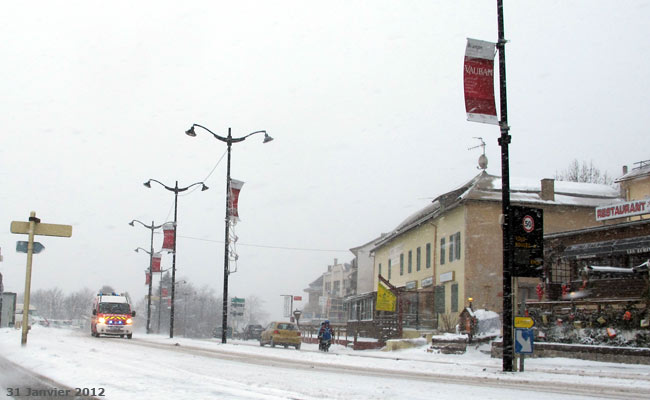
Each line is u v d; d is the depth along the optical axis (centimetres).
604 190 4384
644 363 1811
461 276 3859
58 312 14738
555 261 2723
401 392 988
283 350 2536
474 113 1612
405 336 3856
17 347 1877
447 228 4203
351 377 1255
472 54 1636
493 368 1725
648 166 4062
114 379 1062
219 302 11938
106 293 3628
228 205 3253
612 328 2019
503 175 1609
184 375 1169
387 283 3812
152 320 10319
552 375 1445
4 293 5112
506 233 1578
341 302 9931
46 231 2011
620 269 2336
